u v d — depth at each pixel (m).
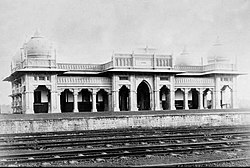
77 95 49.19
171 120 32.22
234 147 18.31
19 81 52.00
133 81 51.56
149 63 52.41
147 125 31.38
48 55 49.66
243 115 34.66
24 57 49.22
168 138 21.77
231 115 34.22
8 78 54.22
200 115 33.16
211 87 57.19
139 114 34.34
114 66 50.38
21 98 50.00
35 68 47.00
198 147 18.48
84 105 52.94
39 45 49.16
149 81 52.66
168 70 52.59
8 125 26.78
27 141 21.91
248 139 21.72
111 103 50.97
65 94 51.94
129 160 15.48
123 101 55.72
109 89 50.94
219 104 57.34
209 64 60.31
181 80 54.97
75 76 51.38
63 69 49.25
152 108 52.66
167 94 54.22
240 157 15.88
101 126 29.73
